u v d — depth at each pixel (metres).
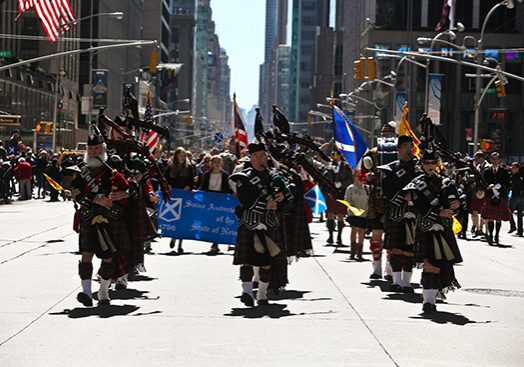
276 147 12.93
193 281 13.67
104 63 103.81
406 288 12.83
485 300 12.30
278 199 10.94
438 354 8.48
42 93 82.38
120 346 8.62
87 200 10.73
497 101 95.62
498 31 97.88
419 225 11.13
